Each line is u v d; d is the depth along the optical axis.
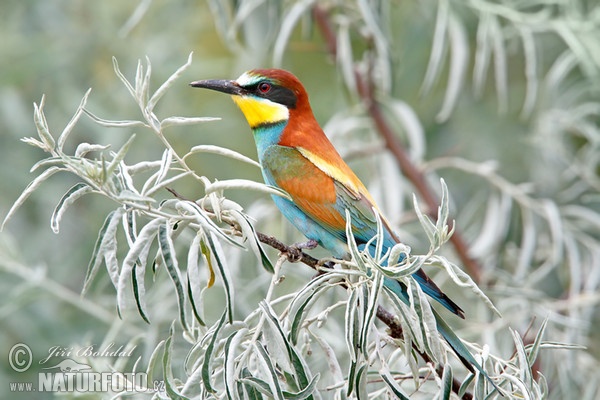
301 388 6.30
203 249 6.72
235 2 12.48
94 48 14.14
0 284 12.10
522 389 6.27
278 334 6.19
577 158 13.06
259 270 11.33
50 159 6.11
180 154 13.38
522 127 13.96
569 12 12.34
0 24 14.09
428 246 11.93
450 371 6.22
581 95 13.92
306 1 12.00
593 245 11.79
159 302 10.51
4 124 13.53
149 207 6.26
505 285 11.44
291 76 10.21
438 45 11.90
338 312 10.41
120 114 13.62
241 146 13.80
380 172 11.98
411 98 14.42
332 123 12.24
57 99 13.85
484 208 13.36
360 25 12.62
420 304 6.21
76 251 12.92
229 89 10.30
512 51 13.11
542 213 11.55
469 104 14.22
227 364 6.02
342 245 9.61
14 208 6.06
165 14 14.55
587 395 10.45
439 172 13.95
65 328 11.48
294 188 9.70
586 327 10.36
